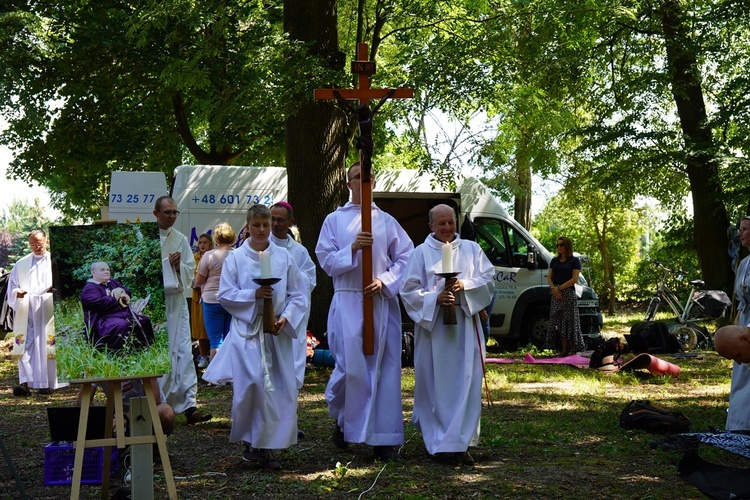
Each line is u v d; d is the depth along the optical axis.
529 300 15.66
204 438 7.47
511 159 23.91
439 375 6.44
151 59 19.20
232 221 14.32
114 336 5.04
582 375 11.80
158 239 5.21
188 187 14.19
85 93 20.70
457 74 13.84
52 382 10.59
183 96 20.36
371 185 6.68
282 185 14.57
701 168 19.23
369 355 6.62
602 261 29.44
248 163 22.77
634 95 19.27
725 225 19.14
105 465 5.51
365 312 6.57
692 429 7.61
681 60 18.55
